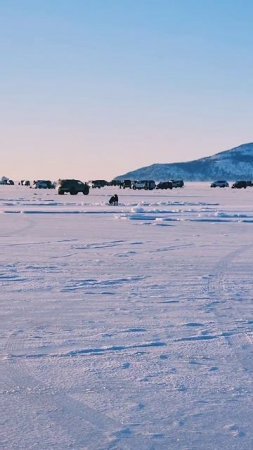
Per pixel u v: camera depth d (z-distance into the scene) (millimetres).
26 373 5852
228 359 6348
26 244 19469
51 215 35281
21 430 4473
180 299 9906
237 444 4234
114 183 153125
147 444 4230
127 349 6750
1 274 12750
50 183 122500
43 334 7465
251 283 11656
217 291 10727
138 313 8758
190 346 6879
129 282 11758
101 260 15336
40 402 5059
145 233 23750
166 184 120562
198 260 15383
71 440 4297
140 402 5066
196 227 26797
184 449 4152
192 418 4715
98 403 5043
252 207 44375
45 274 12789
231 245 19234
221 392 5316
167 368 6027
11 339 7207
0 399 5129
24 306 9297
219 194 82312
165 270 13500
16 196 71312
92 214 36219
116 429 4496
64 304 9469
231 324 8016
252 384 5531
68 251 17469
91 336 7355
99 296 10203
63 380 5637
